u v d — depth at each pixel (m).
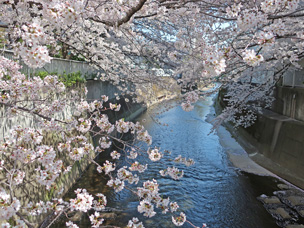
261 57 2.09
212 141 16.22
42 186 7.01
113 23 3.39
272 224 7.32
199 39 5.29
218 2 5.08
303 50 5.41
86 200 2.67
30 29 1.74
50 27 3.95
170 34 7.82
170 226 7.23
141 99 8.79
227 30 6.83
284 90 12.40
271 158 11.37
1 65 3.72
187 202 8.61
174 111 27.08
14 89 3.78
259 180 10.18
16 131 3.45
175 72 7.71
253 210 8.06
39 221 6.55
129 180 3.44
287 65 7.23
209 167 11.70
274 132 11.48
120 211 7.76
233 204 8.47
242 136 15.69
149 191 3.25
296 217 7.57
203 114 26.36
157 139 16.42
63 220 6.98
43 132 7.69
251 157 12.73
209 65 2.11
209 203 8.55
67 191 8.61
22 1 3.11
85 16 3.09
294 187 9.29
